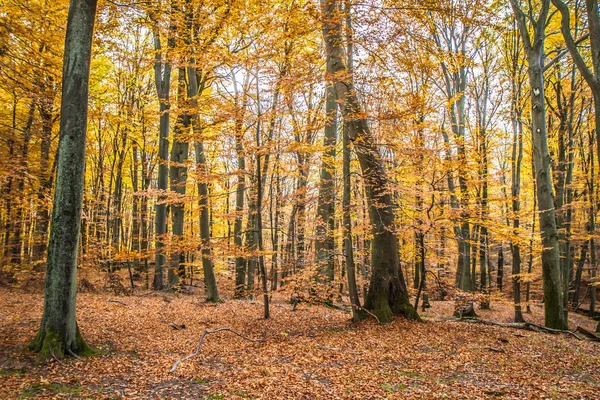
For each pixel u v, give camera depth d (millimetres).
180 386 5461
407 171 11320
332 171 13469
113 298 12711
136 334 8336
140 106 20938
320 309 13180
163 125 16547
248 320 10680
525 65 16016
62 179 6352
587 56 15633
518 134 16750
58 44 9656
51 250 6344
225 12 9328
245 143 9242
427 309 17453
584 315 18844
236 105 8984
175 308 11781
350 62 11547
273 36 8773
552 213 11859
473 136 15359
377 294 10602
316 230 13406
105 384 5371
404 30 9367
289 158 11688
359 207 10523
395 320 10117
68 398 4777
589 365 7266
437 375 6316
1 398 4598
